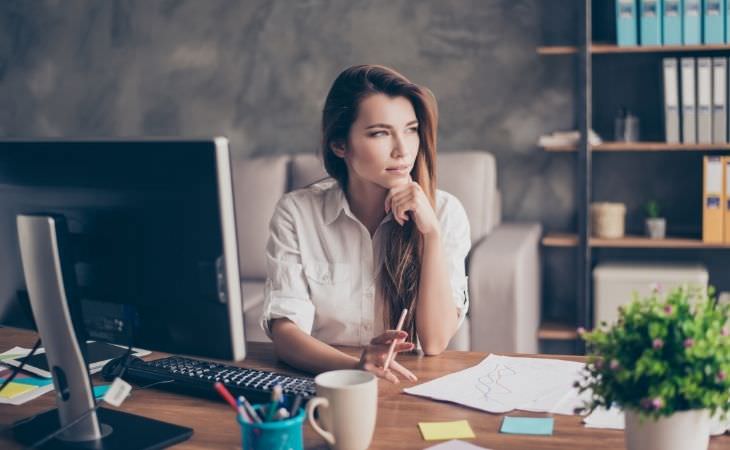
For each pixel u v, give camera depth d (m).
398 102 1.72
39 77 4.50
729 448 1.16
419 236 1.75
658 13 3.41
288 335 1.62
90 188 1.27
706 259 3.81
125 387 1.22
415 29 3.96
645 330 1.06
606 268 3.56
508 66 3.87
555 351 3.90
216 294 1.21
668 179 3.80
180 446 1.21
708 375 1.03
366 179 1.76
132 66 4.35
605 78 3.78
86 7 4.39
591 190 3.87
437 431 1.23
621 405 1.08
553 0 3.79
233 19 4.18
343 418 1.14
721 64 3.37
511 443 1.19
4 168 1.35
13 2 4.50
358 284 1.80
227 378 1.43
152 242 1.24
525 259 3.19
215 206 1.19
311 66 4.10
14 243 1.37
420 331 1.70
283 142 4.18
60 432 1.26
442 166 3.52
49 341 1.23
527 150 3.89
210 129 4.26
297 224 1.83
